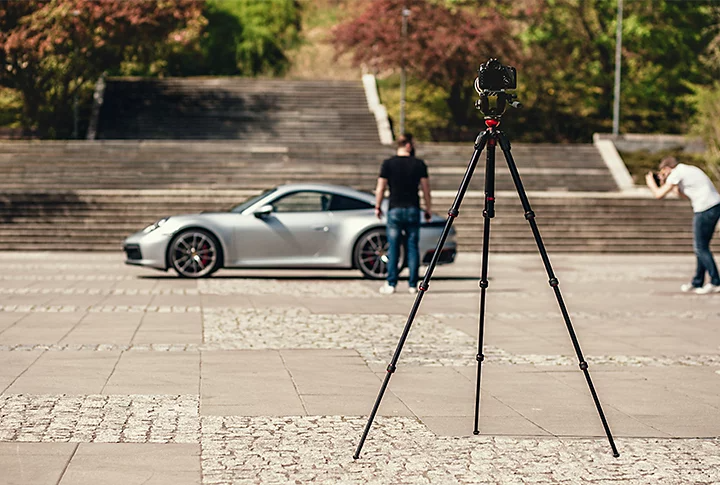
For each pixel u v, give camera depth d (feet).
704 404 19.98
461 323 32.48
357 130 130.11
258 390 20.81
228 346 26.91
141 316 33.45
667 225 82.23
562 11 144.05
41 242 74.28
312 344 27.45
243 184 94.38
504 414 18.88
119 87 138.00
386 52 132.26
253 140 126.31
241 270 56.39
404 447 16.17
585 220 81.71
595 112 149.38
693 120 135.95
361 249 49.62
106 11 120.67
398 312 35.40
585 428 17.76
